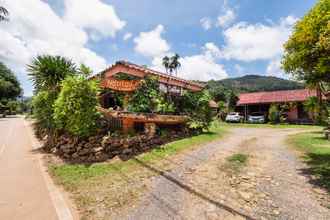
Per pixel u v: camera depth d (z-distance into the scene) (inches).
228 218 141.0
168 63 2079.2
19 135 668.7
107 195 186.9
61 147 362.0
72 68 474.3
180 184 202.8
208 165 258.7
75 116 324.8
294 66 231.1
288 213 144.9
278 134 567.8
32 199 188.1
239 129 737.0
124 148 322.3
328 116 468.1
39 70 448.1
